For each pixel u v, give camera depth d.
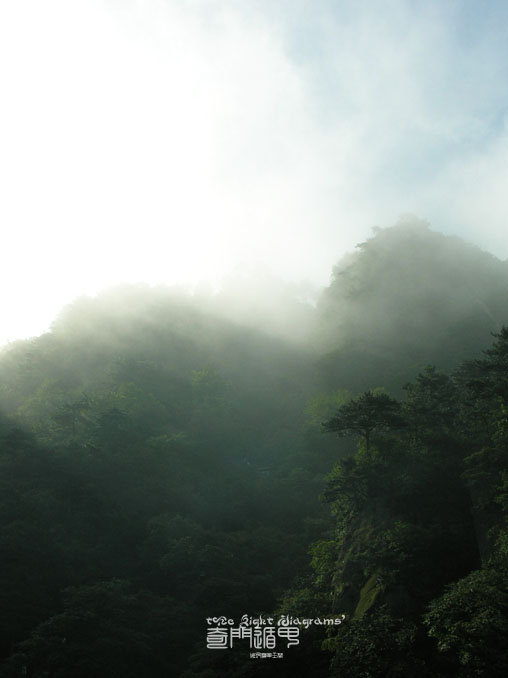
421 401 60.53
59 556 69.31
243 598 62.84
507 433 48.16
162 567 71.19
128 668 50.25
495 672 29.91
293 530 87.12
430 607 35.69
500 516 43.84
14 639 55.34
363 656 36.16
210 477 108.00
